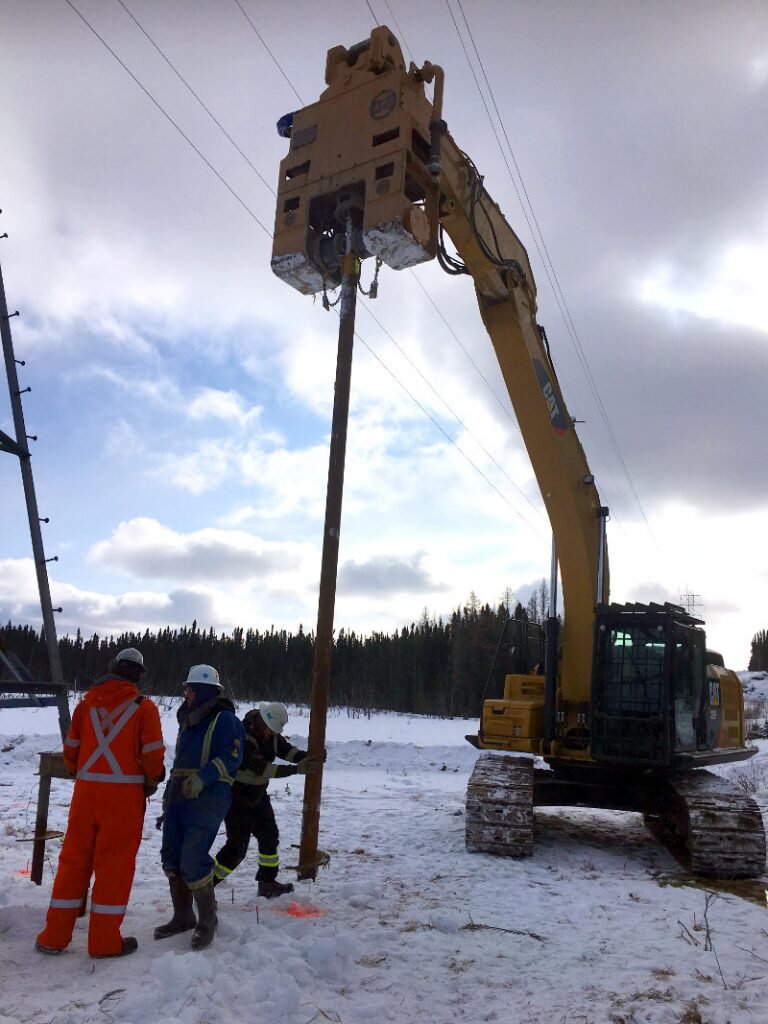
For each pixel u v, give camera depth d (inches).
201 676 191.0
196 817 178.4
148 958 164.6
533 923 216.7
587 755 349.4
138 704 174.9
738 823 291.3
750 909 238.1
